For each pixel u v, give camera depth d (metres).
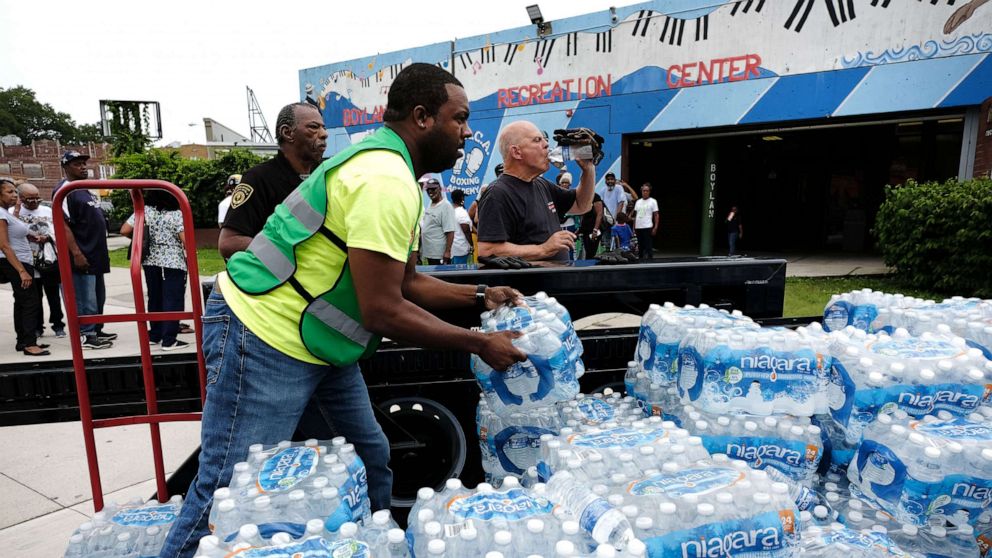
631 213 11.82
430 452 2.74
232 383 1.63
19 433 4.02
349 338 1.66
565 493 1.48
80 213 5.88
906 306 2.67
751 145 17.25
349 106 15.89
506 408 2.10
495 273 2.62
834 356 2.05
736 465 1.64
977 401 1.93
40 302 6.11
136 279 2.06
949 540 1.72
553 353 2.00
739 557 1.39
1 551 2.64
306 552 1.22
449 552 1.28
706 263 2.91
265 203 2.94
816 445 1.96
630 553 1.19
